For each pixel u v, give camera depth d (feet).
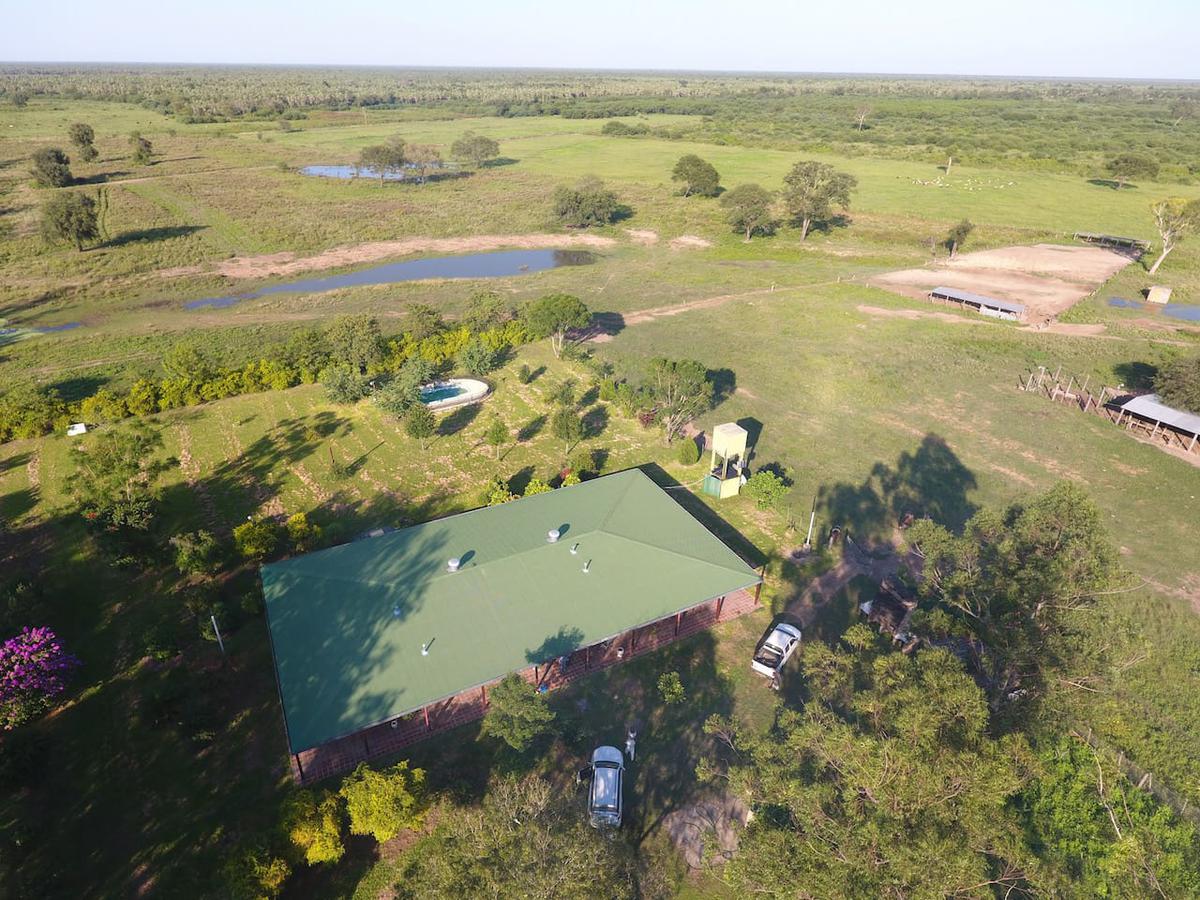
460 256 368.27
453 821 82.64
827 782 67.77
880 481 163.63
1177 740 101.14
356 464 166.30
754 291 310.24
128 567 128.36
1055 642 80.89
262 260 343.26
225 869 76.69
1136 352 239.30
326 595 106.11
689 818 89.56
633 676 110.11
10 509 145.79
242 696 104.37
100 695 104.01
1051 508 91.97
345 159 613.11
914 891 54.19
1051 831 87.51
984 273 340.59
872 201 472.44
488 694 104.63
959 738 65.92
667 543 122.52
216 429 179.93
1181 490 157.58
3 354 225.97
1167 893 76.95
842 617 123.75
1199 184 519.60
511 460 169.89
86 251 339.16
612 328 261.03
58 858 82.58
